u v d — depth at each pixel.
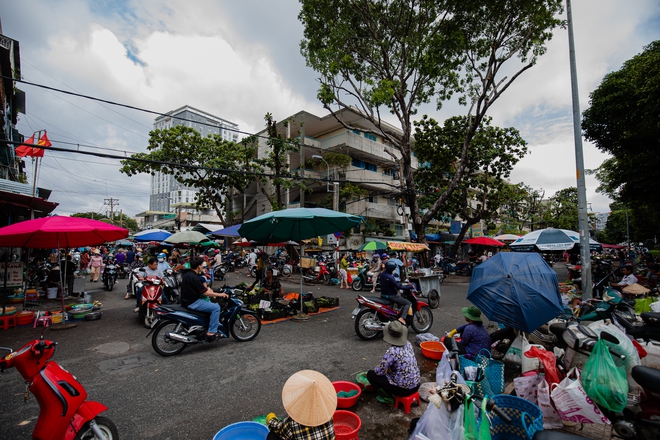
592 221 43.31
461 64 13.73
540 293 3.65
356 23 13.52
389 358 3.53
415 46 12.80
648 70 9.38
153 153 19.58
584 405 2.79
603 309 4.89
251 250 20.81
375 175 24.30
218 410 3.54
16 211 11.12
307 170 23.95
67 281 10.70
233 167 20.17
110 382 4.22
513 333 4.89
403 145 15.19
